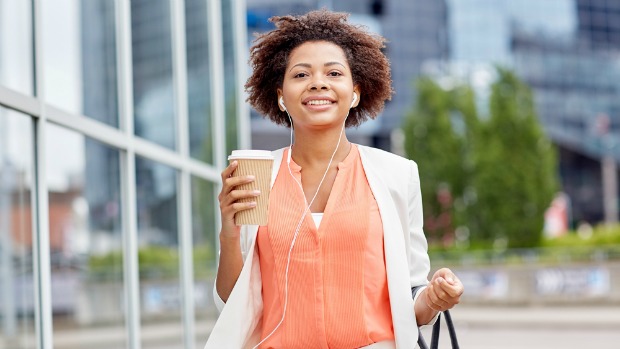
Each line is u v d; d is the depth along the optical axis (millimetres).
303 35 2504
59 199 4879
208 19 8367
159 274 6297
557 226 49219
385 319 2383
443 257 28844
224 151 9070
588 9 66625
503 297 23312
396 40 62219
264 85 2617
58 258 5082
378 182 2445
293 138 2598
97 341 5543
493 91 34688
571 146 65875
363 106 2654
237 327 2379
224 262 2389
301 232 2369
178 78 6914
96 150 5168
